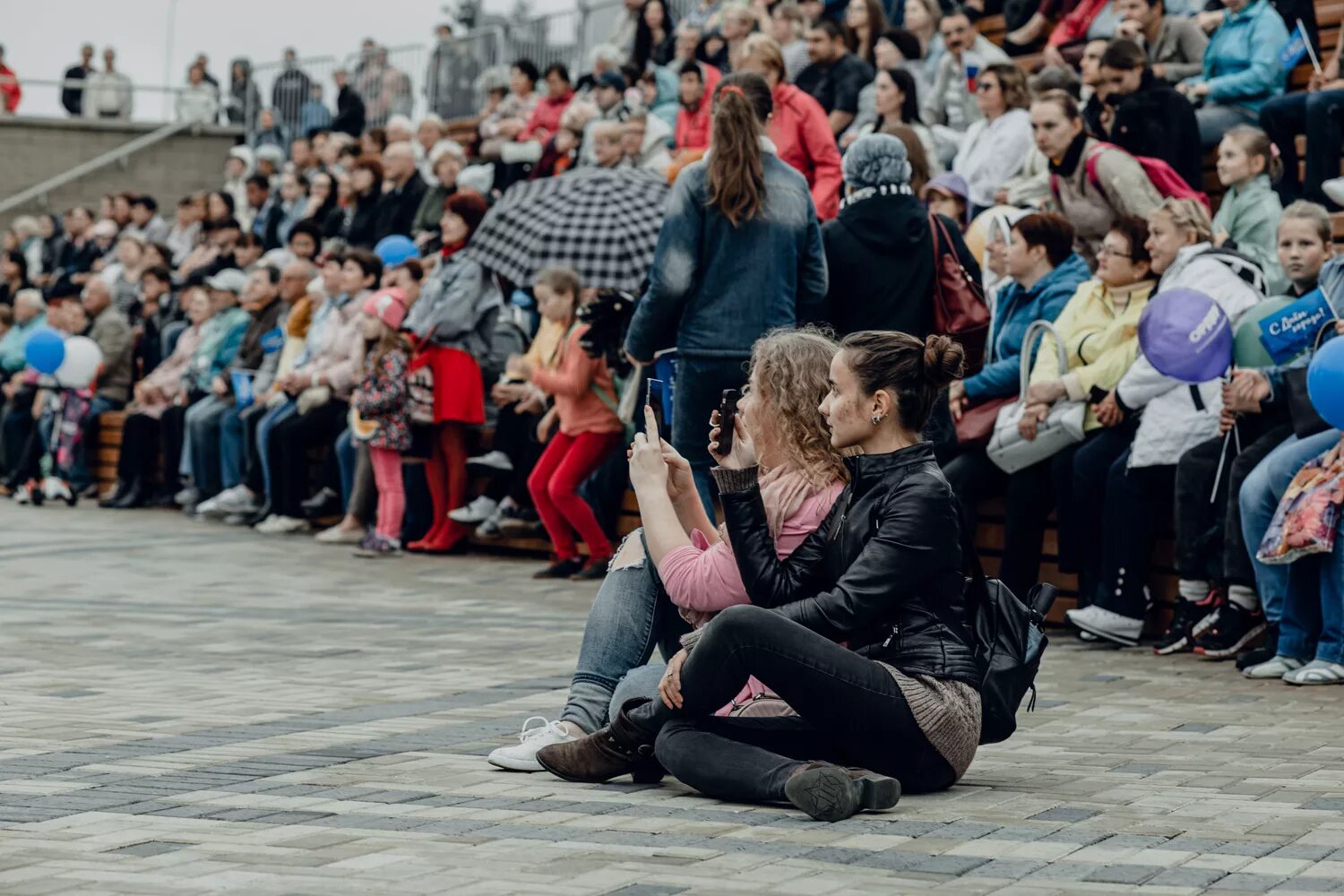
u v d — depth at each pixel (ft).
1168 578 25.38
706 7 51.21
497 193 48.67
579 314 28.63
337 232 53.78
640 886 10.64
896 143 23.24
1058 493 25.39
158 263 58.54
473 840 12.04
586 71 62.95
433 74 69.10
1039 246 26.35
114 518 46.88
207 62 85.05
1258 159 28.50
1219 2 36.60
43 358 50.24
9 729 16.90
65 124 83.87
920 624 13.39
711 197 21.65
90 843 11.86
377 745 16.15
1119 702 19.56
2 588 31.22
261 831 12.28
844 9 44.62
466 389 36.99
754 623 12.99
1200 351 22.44
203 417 46.42
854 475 13.48
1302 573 21.44
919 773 13.37
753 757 13.16
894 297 23.09
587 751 14.15
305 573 34.22
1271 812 13.29
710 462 22.11
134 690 19.80
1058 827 12.60
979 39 37.91
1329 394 19.71
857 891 10.59
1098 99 33.37
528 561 36.83
